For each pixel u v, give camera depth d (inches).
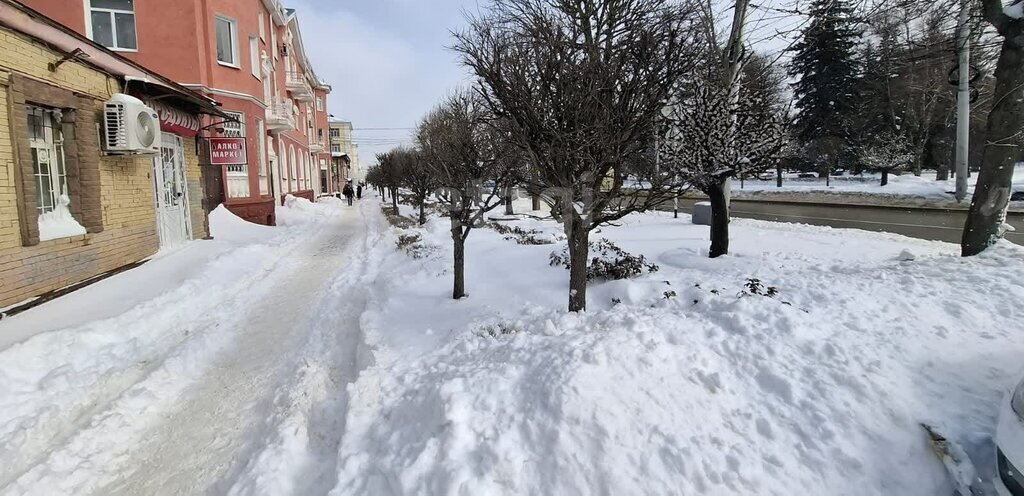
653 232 518.6
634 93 152.6
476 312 218.7
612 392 110.5
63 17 532.4
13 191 214.5
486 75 159.5
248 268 368.5
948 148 1186.6
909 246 396.5
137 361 189.2
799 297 174.7
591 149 153.3
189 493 116.0
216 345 210.1
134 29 569.0
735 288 209.0
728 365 124.5
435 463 101.9
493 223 625.3
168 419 149.5
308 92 1257.4
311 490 112.4
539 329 161.8
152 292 265.3
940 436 100.0
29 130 238.5
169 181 396.5
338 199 1636.3
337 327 233.5
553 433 102.0
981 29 304.0
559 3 202.2
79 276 259.4
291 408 146.6
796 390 112.3
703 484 91.0
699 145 301.3
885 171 1112.2
